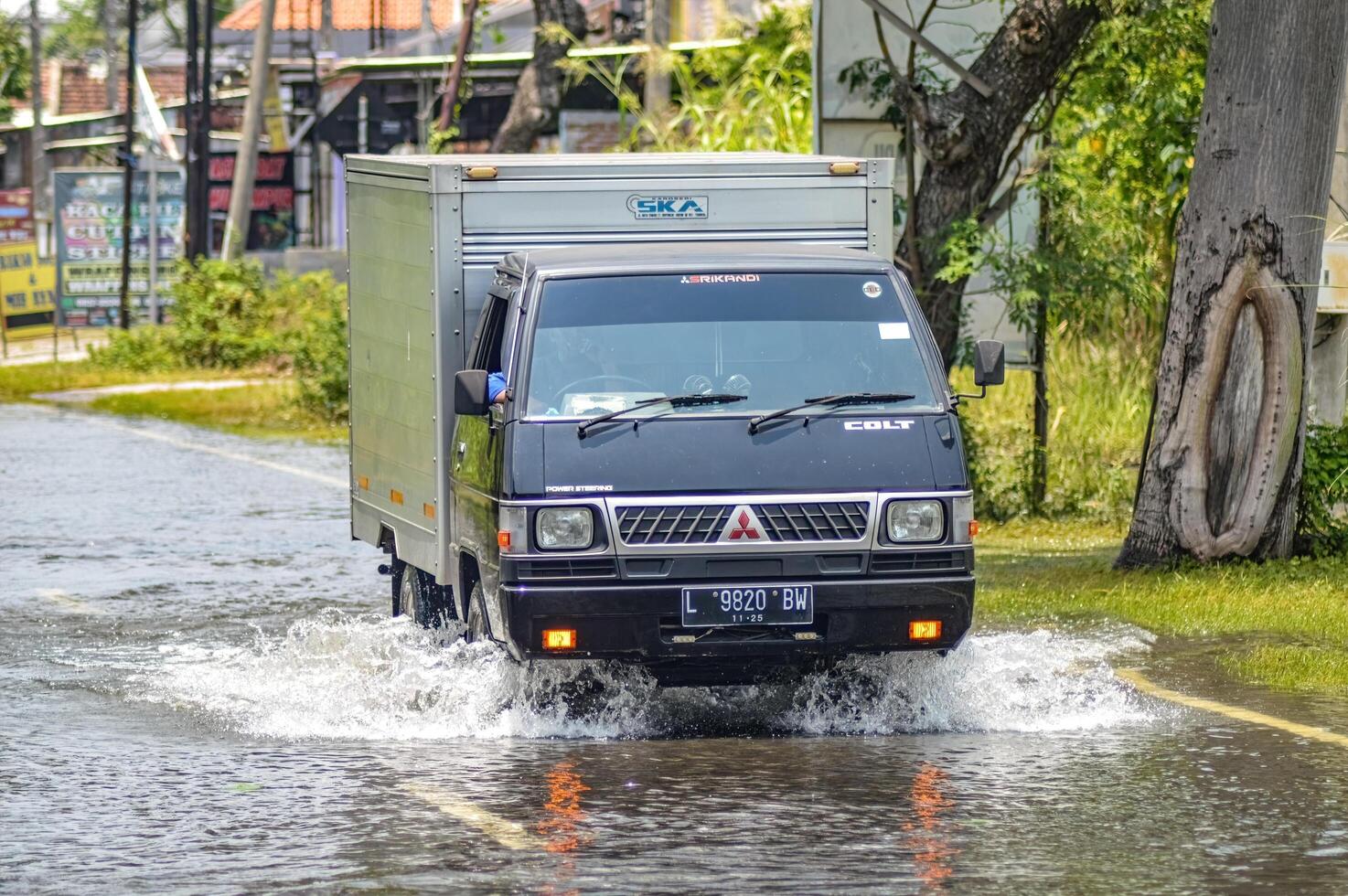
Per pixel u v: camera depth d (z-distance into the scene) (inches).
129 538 1694.1
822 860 683.4
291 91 5098.4
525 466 882.8
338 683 1041.5
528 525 874.8
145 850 710.5
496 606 902.4
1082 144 2037.4
